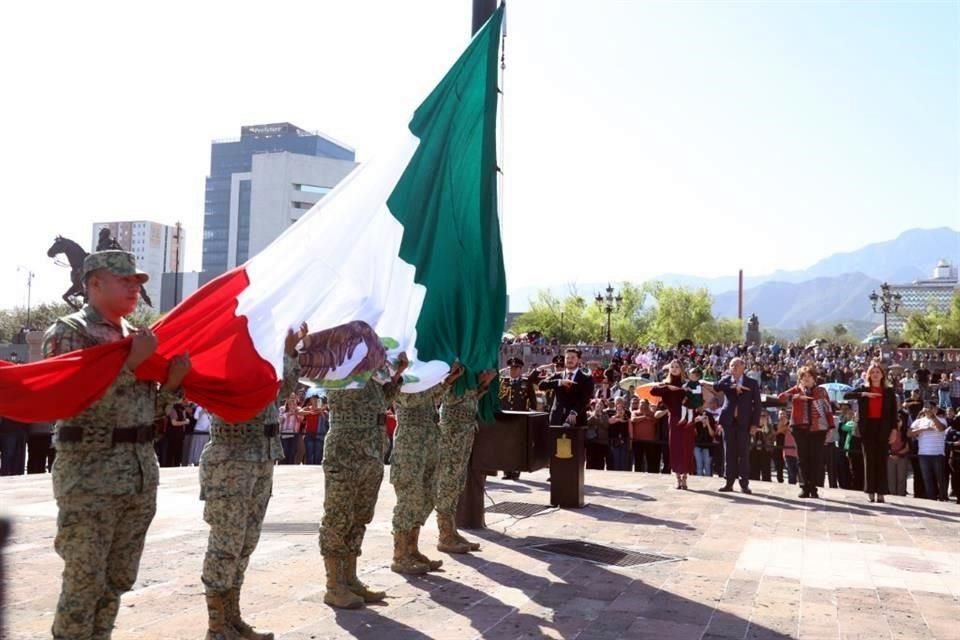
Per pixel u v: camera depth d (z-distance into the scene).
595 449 17.22
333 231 6.07
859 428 12.77
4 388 3.60
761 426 16.89
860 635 5.60
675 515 10.52
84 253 23.38
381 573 6.96
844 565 7.82
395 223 6.64
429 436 7.03
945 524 10.49
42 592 6.02
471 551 7.93
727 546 8.56
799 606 6.31
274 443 4.96
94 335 3.92
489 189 7.76
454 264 7.30
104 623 4.01
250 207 133.75
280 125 162.00
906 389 31.59
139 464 3.94
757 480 15.98
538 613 5.91
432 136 7.15
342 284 5.88
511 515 10.15
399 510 6.93
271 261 5.46
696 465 16.20
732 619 5.90
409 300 6.68
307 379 5.48
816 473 12.67
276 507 10.38
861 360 51.78
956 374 34.84
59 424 3.84
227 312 4.96
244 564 4.93
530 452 9.01
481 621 5.66
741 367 13.19
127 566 4.02
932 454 15.25
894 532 9.75
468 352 7.24
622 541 8.66
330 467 5.81
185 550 7.63
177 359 4.12
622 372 27.66
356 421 5.86
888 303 71.56
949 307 89.62
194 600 5.93
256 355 4.86
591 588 6.66
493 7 8.72
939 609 6.34
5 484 11.80
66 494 3.77
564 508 10.82
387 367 6.08
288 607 5.84
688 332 100.50
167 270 130.88
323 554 5.91
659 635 5.46
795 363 49.00
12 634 5.02
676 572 7.35
